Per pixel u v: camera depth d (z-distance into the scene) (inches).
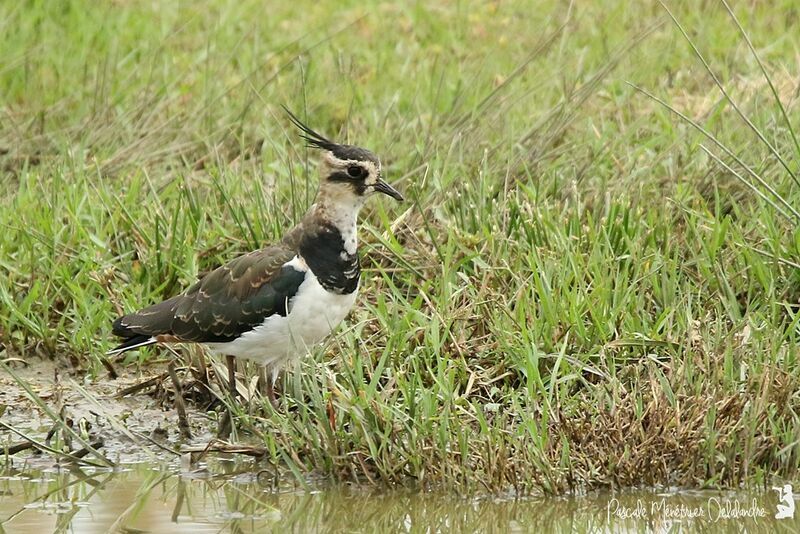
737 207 567.2
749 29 805.9
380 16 868.0
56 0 880.3
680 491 444.8
